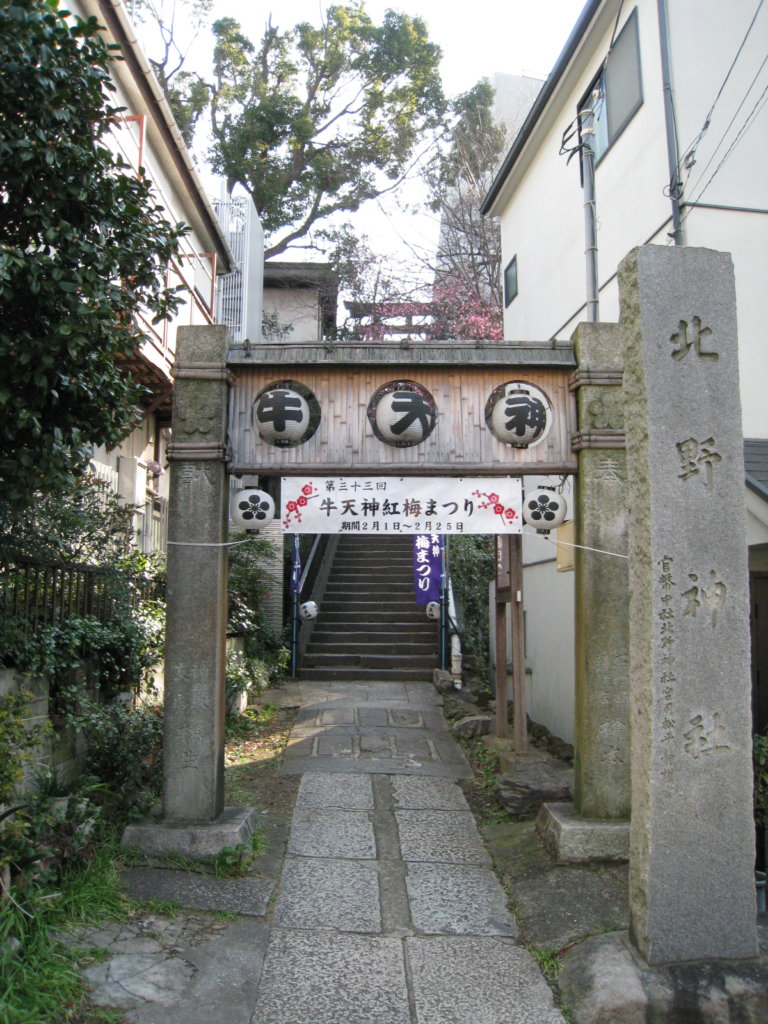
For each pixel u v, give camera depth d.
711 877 4.16
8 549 5.09
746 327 7.71
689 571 4.26
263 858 5.76
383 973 4.34
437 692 11.77
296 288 22.28
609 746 5.80
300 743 8.96
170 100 19.19
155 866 5.37
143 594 8.17
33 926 4.13
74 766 6.07
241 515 6.02
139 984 4.00
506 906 5.24
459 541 15.02
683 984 4.00
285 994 4.10
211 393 5.99
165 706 5.83
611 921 4.68
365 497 6.11
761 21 8.30
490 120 22.14
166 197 11.20
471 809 7.08
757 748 5.00
